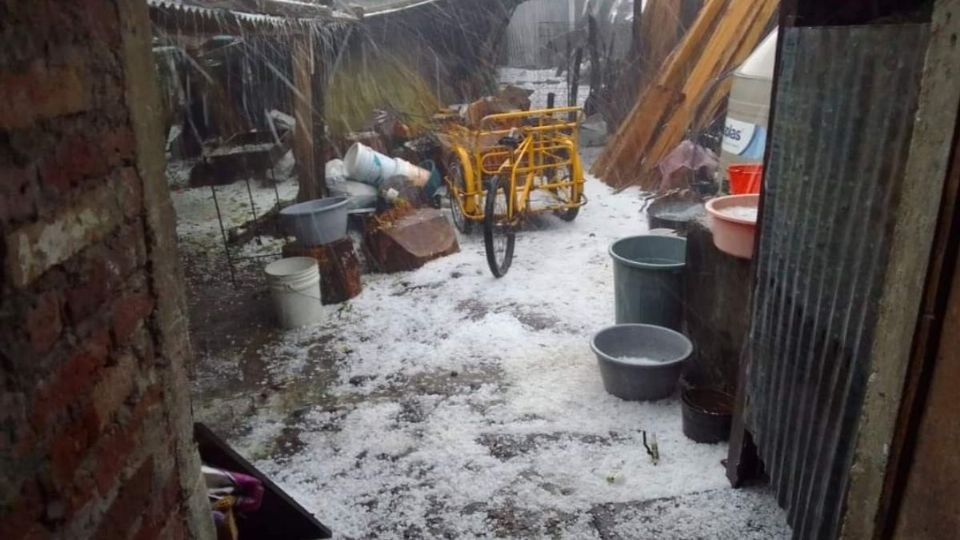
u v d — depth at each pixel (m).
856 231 1.56
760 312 2.14
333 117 7.30
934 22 1.16
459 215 5.79
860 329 1.55
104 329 0.98
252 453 2.84
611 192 7.02
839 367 1.65
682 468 2.56
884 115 1.44
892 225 1.41
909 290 1.25
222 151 7.87
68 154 0.88
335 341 3.88
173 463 1.23
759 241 2.13
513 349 3.65
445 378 3.39
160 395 1.17
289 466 2.73
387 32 9.05
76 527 0.90
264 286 4.79
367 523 2.37
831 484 1.71
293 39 5.27
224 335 4.03
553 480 2.55
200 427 1.98
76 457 0.90
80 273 0.91
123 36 1.03
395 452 2.79
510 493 2.49
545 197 6.14
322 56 6.09
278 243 5.70
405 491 2.54
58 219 0.86
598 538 2.24
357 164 5.51
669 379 3.00
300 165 5.50
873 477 1.39
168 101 6.80
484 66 11.02
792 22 1.89
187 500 1.29
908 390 1.27
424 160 6.65
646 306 3.34
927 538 1.25
